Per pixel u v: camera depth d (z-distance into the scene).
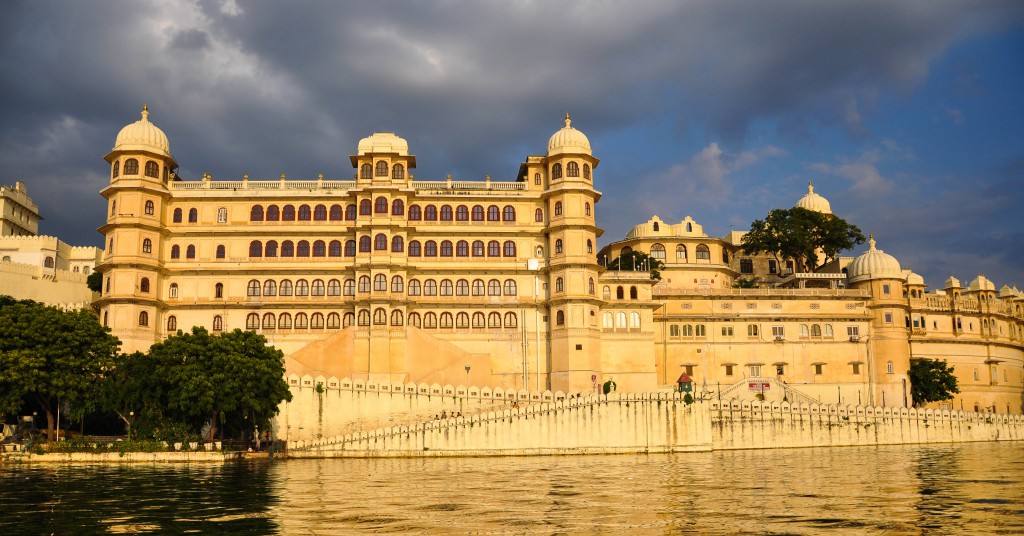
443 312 95.88
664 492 45.91
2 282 102.50
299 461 67.88
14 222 130.62
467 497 43.88
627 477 53.72
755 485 49.12
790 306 104.88
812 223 118.31
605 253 127.44
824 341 104.19
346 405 76.75
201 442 69.81
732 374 102.50
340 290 95.06
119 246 90.38
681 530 34.56
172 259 95.19
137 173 92.44
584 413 74.06
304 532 34.00
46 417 79.06
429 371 90.56
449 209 98.56
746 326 103.69
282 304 93.88
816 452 76.62
